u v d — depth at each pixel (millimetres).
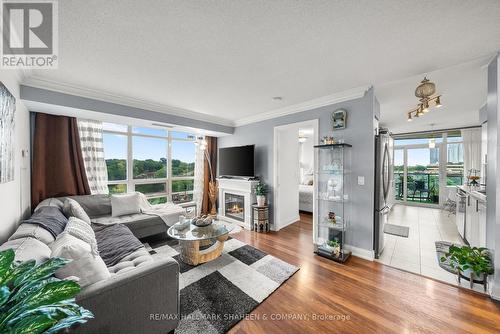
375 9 1369
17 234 1554
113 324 1228
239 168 4434
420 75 2391
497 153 1882
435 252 2996
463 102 3367
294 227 4270
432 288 2119
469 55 1945
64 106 2641
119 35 1639
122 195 3553
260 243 3352
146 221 3271
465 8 1354
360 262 2699
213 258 2709
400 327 1623
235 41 1732
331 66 2168
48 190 3086
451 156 5785
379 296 1998
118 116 3184
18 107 2242
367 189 2795
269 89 2814
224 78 2467
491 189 2031
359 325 1646
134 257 1932
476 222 2797
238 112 4031
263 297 1966
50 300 735
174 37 1674
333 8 1360
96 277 1280
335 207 3102
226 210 4855
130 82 2576
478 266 2023
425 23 1505
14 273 805
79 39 1685
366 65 2145
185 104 3502
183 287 2119
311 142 6605
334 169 3088
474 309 1807
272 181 4062
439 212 5492
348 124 2951
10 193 1920
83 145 3451
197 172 5074
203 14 1412
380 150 2809
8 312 694
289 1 1297
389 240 3482
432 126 5348
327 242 2967
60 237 1646
